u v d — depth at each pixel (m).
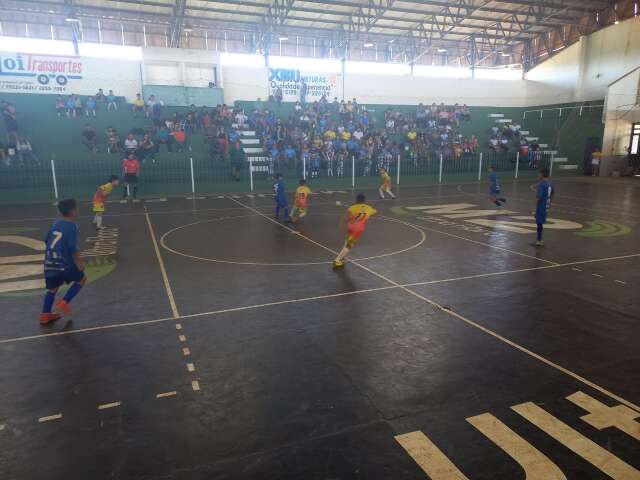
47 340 6.23
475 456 3.88
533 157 33.62
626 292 8.22
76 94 29.16
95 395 4.85
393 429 4.25
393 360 5.65
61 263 6.65
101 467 3.74
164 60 31.42
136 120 28.12
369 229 14.37
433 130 34.31
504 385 5.05
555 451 3.94
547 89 39.47
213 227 14.81
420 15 34.44
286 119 32.12
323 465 3.77
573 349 5.94
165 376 5.25
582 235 13.34
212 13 31.80
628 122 33.47
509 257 10.77
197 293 8.20
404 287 8.53
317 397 4.81
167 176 24.84
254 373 5.32
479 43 41.06
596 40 35.12
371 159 28.94
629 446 4.00
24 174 22.33
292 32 37.06
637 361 5.61
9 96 26.78
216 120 29.50
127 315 7.14
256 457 3.86
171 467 3.74
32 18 31.00
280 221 15.98
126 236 13.33
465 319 6.96
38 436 4.15
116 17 31.42
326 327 6.67
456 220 16.03
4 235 13.55
